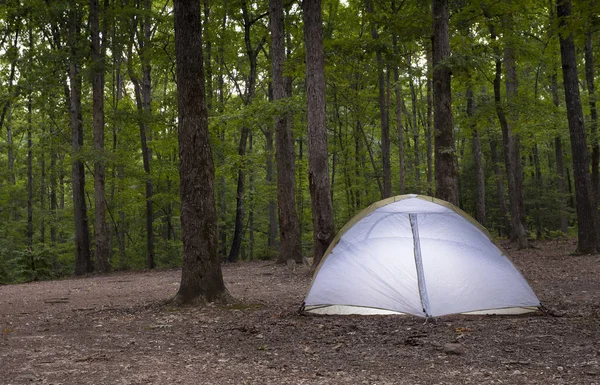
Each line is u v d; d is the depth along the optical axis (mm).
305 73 14719
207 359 5762
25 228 30641
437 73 13758
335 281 8273
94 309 10031
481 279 7844
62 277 22594
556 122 20000
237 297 10969
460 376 4766
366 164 36781
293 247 18875
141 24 24875
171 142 22641
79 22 23125
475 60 13164
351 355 5730
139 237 31969
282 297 10953
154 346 6520
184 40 9531
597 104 21188
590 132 20344
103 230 21984
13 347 6613
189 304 9500
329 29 24328
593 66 20750
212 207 9789
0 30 23500
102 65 20516
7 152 32062
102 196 22000
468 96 23734
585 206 16703
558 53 21484
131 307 9938
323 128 13844
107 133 27859
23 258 22188
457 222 8328
